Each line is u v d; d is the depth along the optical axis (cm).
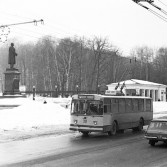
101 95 2303
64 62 9419
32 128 2603
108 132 2408
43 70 10325
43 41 11594
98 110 2275
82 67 10094
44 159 1445
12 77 5928
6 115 3094
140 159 1480
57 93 7831
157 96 8056
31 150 1673
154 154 1619
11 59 6009
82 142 2016
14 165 1313
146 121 2895
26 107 3381
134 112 2706
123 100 2558
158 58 13138
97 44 9412
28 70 11675
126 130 2873
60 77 9650
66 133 2431
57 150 1691
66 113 3578
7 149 1695
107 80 10700
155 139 1861
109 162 1400
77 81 9819
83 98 2317
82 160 1435
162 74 12238
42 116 3247
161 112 5538
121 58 11306
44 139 2097
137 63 12206
